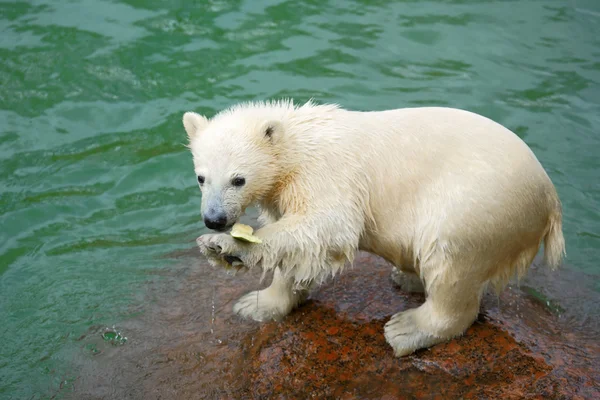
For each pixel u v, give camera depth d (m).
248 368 8.29
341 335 8.59
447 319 8.16
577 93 14.27
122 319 9.33
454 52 15.42
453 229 7.57
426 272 8.01
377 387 7.94
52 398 8.28
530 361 8.08
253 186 8.07
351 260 8.09
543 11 16.94
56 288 10.07
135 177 12.35
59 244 11.01
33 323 9.45
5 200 11.73
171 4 16.58
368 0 17.20
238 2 16.77
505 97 14.11
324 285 9.51
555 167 12.43
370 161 8.04
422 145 7.91
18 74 14.32
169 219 11.59
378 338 8.49
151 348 8.76
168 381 8.27
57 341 9.11
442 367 8.09
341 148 8.03
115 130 13.26
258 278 9.81
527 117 13.59
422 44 15.66
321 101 13.84
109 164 12.56
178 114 13.58
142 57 14.92
